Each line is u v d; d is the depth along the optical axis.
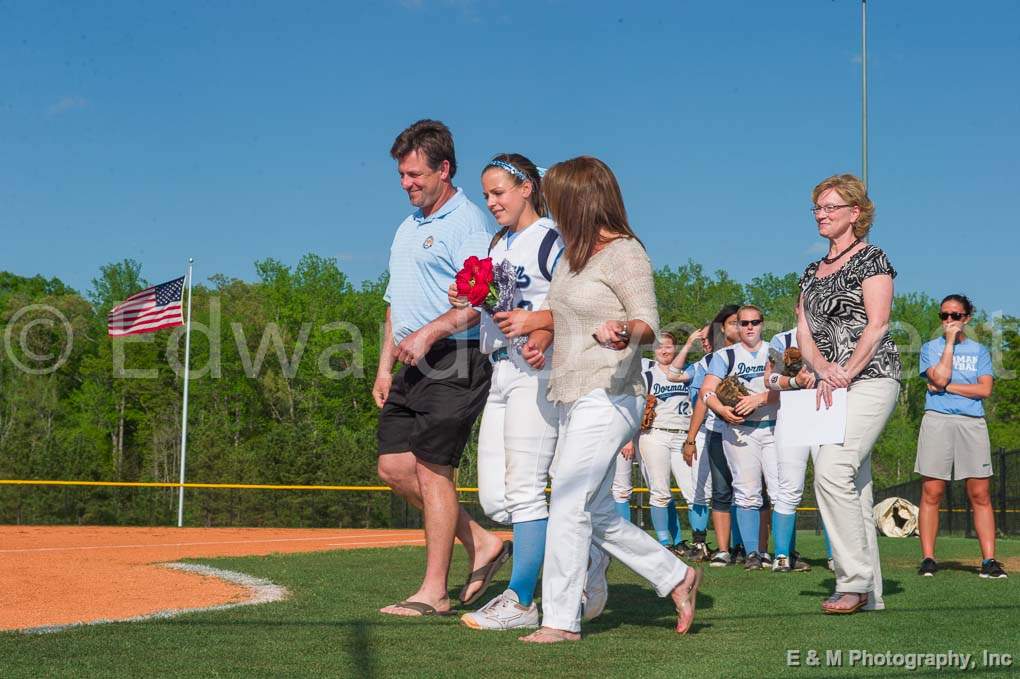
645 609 5.07
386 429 5.25
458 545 9.25
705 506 9.08
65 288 90.50
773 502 7.59
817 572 7.27
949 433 6.93
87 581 6.90
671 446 9.27
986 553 6.72
